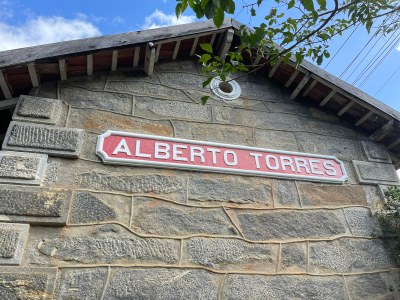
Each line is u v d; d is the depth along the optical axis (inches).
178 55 172.1
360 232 138.4
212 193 129.5
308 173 148.0
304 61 161.2
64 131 127.2
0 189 108.0
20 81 133.4
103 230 110.6
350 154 164.9
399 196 145.3
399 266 134.3
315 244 129.1
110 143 129.3
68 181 117.3
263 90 175.9
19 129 122.9
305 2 87.2
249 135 154.4
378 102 164.9
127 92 149.9
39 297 94.0
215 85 167.8
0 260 96.4
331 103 174.6
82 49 130.6
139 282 104.2
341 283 123.0
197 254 114.5
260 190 136.5
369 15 108.6
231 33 161.6
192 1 75.0
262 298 111.4
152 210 119.3
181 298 104.7
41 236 105.0
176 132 143.9
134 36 141.8
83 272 101.8
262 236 124.8
